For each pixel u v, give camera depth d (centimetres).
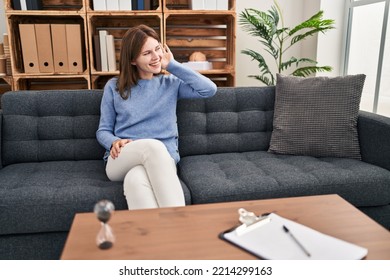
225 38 318
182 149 202
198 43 316
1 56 272
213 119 206
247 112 212
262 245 88
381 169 172
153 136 180
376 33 280
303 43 337
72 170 178
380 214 172
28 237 147
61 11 264
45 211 142
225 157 197
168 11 271
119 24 301
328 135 192
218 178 162
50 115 194
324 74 323
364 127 188
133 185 138
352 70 313
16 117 188
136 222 101
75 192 147
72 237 93
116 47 305
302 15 334
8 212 141
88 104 196
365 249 86
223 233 94
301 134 195
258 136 210
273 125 207
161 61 180
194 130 203
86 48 273
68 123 193
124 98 178
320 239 90
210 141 205
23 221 142
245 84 338
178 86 192
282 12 330
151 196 137
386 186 165
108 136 173
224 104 209
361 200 164
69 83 311
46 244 149
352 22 308
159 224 100
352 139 191
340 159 189
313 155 196
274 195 155
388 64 270
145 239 92
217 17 308
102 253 86
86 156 195
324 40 315
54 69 274
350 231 96
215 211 108
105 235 89
